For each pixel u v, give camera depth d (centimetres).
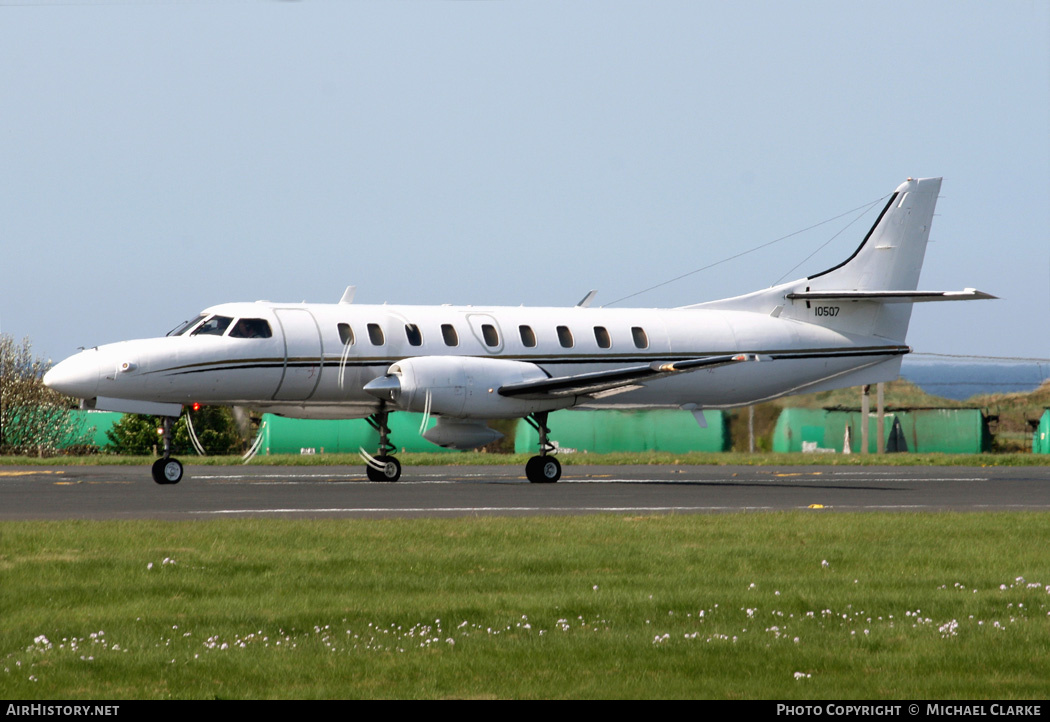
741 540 4550
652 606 3219
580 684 2459
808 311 10119
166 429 7969
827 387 10262
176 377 7781
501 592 3431
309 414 8662
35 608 3141
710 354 9544
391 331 8450
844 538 4656
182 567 3753
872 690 2436
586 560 3984
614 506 6097
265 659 2636
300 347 8125
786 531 4834
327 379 8225
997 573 3828
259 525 4800
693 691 2419
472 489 7419
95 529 4594
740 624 3030
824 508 6122
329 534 4562
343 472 9938
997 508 6219
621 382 7944
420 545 4300
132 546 4159
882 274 10294
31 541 4241
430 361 8075
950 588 3544
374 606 3189
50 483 7900
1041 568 3931
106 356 7694
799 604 3266
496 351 8725
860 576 3756
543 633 2902
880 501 6681
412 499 6462
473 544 4347
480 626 2973
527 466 8456
